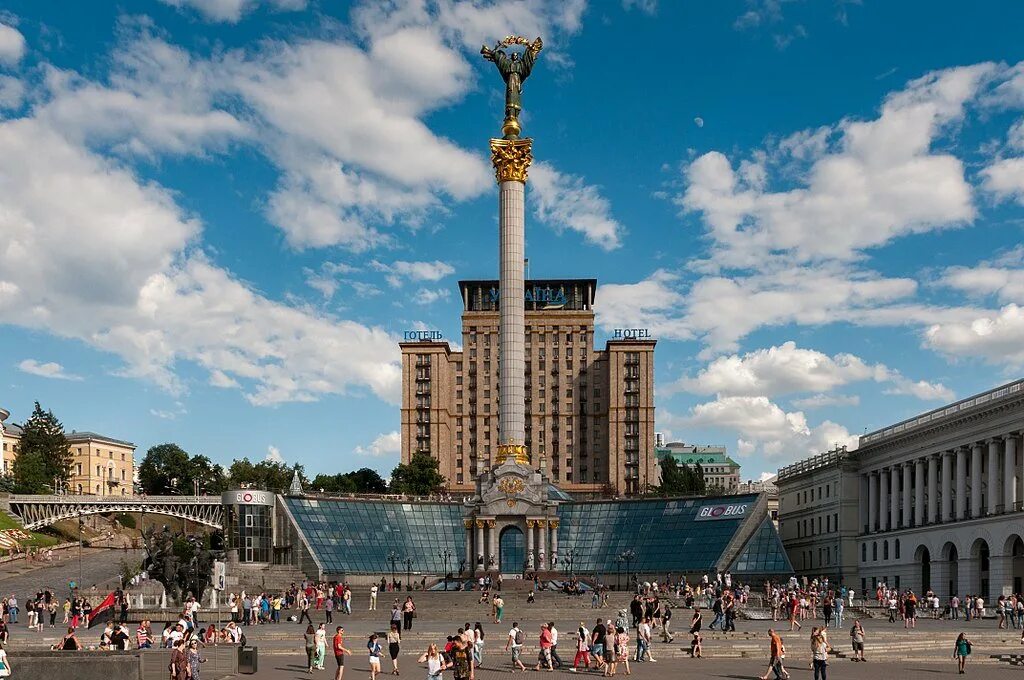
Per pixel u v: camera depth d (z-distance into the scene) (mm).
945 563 126188
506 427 136875
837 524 155250
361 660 65812
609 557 155875
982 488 119688
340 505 155125
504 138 136250
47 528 178750
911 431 134750
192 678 48500
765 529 145125
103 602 94000
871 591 147125
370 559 149750
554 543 137000
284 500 149500
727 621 80000
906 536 136250
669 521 156250
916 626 88812
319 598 104750
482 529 136000
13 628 84812
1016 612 85625
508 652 69062
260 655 68875
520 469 135875
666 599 107062
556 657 61312
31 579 132625
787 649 71000
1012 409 111500
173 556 99125
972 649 72750
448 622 91312
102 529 198000
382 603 107375
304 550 144500
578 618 96375
